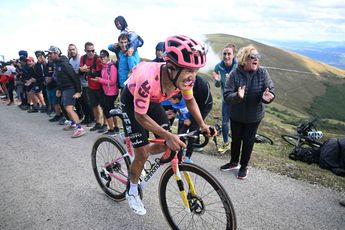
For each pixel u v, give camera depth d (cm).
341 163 475
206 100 410
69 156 527
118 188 367
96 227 312
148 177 297
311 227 311
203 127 264
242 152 432
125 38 570
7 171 463
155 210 344
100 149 377
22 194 385
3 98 1265
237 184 412
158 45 548
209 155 538
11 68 1095
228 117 542
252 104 411
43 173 453
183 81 227
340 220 325
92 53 642
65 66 621
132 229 309
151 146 290
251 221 321
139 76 240
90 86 659
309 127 656
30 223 319
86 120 764
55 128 736
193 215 309
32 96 940
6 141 621
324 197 375
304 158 530
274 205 354
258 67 412
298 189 396
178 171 262
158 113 283
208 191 318
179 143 229
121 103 283
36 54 866
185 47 211
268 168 468
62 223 319
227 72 545
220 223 307
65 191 393
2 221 323
